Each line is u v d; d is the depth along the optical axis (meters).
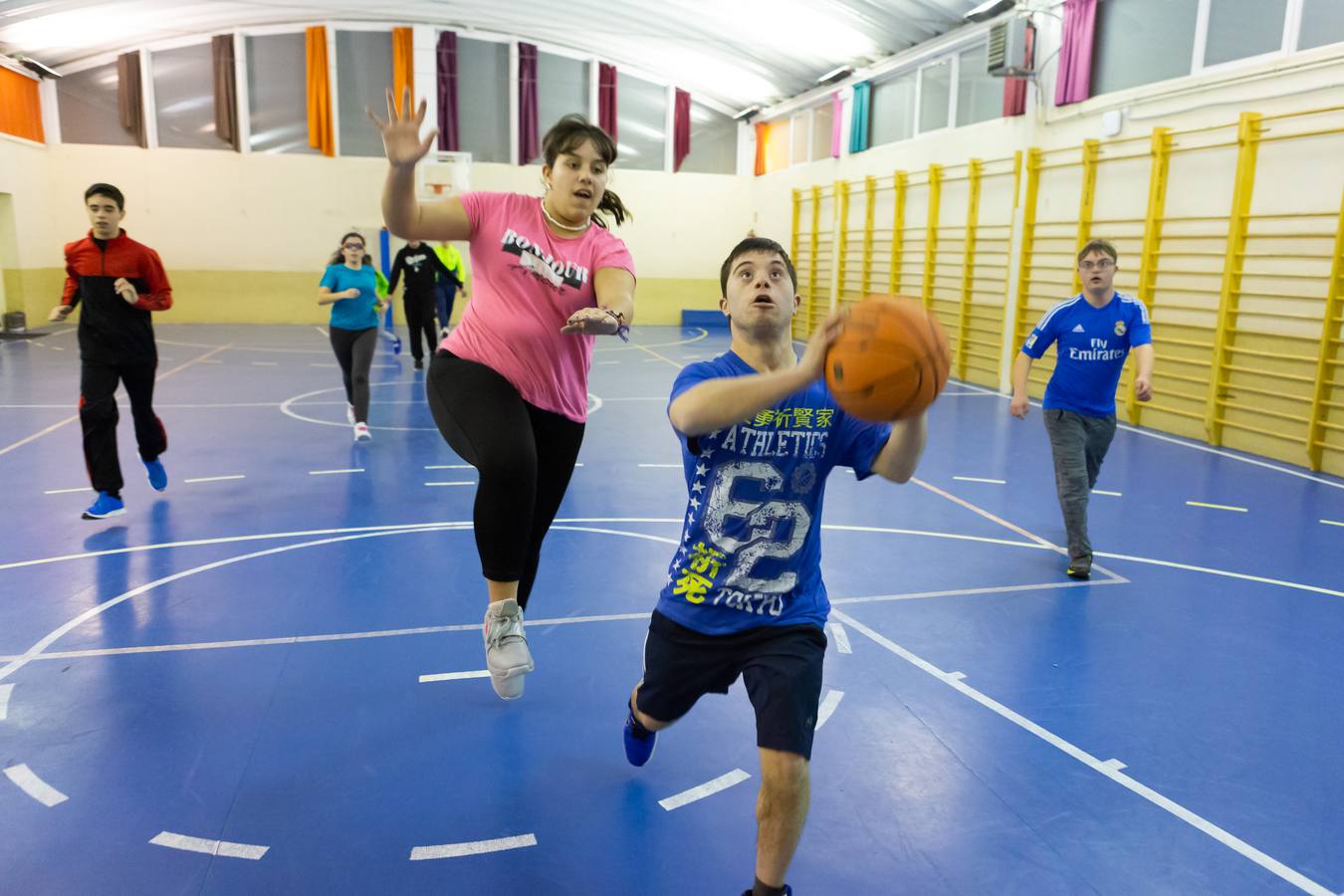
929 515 5.49
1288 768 2.76
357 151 17.05
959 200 11.91
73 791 2.51
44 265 15.85
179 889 2.12
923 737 2.90
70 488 5.70
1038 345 4.58
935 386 1.57
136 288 5.03
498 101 17.25
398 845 2.30
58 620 3.70
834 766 2.72
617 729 2.93
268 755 2.72
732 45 15.08
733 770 2.71
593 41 16.89
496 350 2.64
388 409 8.63
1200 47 8.25
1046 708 3.12
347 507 5.40
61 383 9.81
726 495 1.95
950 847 2.35
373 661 3.38
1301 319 7.19
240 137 16.67
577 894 2.14
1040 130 10.30
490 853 2.28
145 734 2.83
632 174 18.39
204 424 7.79
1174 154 8.46
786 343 2.01
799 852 2.31
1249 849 2.36
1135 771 2.73
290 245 17.19
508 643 2.66
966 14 11.12
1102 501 5.90
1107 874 2.25
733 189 18.98
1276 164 7.43
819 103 15.90
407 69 16.64
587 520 5.24
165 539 4.76
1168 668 3.44
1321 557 4.82
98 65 16.11
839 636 3.68
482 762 2.71
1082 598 4.15
